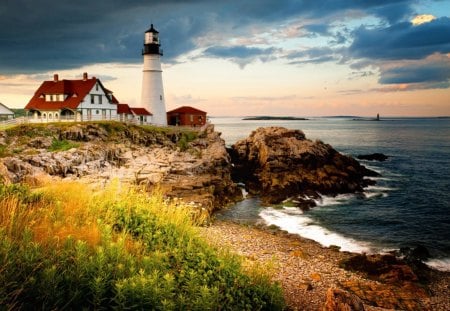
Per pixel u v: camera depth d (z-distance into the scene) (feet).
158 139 197.98
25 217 31.83
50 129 169.37
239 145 209.05
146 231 38.70
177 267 32.30
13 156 136.36
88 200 43.39
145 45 250.57
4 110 228.63
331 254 83.92
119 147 174.19
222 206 128.67
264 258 73.87
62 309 21.52
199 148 204.13
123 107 241.55
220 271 33.76
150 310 23.32
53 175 125.70
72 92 217.56
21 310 21.17
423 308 57.72
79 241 26.00
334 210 126.00
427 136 534.37
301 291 57.98
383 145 378.73
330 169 168.04
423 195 148.56
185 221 45.16
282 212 122.83
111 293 24.03
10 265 22.45
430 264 80.94
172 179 138.21
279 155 174.29
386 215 120.37
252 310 32.30
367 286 62.80
